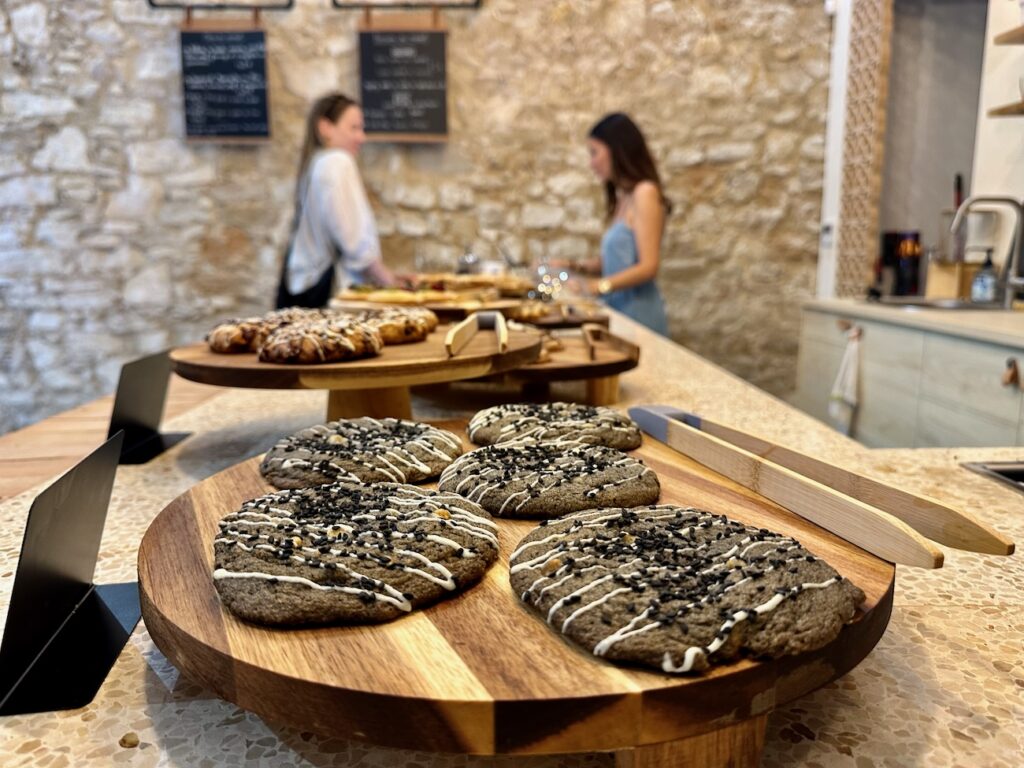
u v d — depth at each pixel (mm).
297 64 4125
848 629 551
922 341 2686
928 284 3314
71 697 645
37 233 4176
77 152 4125
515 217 4336
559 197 4328
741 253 4441
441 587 615
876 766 570
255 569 611
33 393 4316
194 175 4188
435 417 1549
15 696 642
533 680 498
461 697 478
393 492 796
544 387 1771
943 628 777
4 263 4188
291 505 752
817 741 599
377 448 940
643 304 3543
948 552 971
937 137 4047
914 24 3945
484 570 668
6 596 830
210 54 4055
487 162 4289
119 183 4172
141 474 1238
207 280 4277
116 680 677
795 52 4258
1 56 4020
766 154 4348
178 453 1362
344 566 610
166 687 669
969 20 3938
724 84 4277
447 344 1290
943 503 696
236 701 532
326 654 534
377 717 487
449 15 4156
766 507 819
